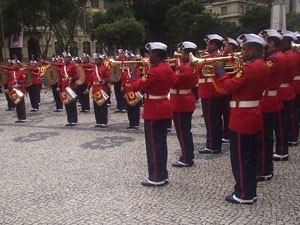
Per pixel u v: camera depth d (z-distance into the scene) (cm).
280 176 463
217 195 415
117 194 431
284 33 519
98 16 2962
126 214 378
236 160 387
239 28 3250
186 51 496
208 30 2859
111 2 3319
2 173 528
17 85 931
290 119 579
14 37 2523
